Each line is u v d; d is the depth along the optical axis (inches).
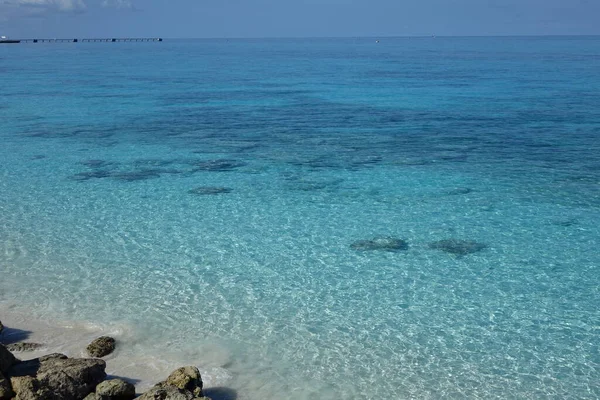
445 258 674.2
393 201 872.3
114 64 4261.8
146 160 1130.7
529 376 455.2
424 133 1375.5
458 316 547.5
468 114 1662.2
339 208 845.8
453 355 484.4
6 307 563.2
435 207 842.2
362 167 1062.4
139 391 425.1
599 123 1465.3
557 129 1393.9
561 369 464.4
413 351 490.6
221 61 4749.0
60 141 1305.4
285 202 876.0
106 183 978.7
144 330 521.3
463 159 1107.9
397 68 3698.3
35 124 1525.6
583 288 600.7
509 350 491.5
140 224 791.1
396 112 1723.7
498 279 621.6
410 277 627.8
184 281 622.2
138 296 588.4
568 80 2650.1
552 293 590.2
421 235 741.3
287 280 623.2
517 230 753.0
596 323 534.3
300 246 713.0
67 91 2304.4
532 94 2114.9
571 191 902.4
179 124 1524.4
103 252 699.4
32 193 926.4
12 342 497.7
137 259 679.1
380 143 1266.0
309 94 2219.5
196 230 768.3
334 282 617.9
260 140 1309.1
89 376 414.6
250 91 2330.2
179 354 483.5
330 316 548.7
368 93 2236.7
